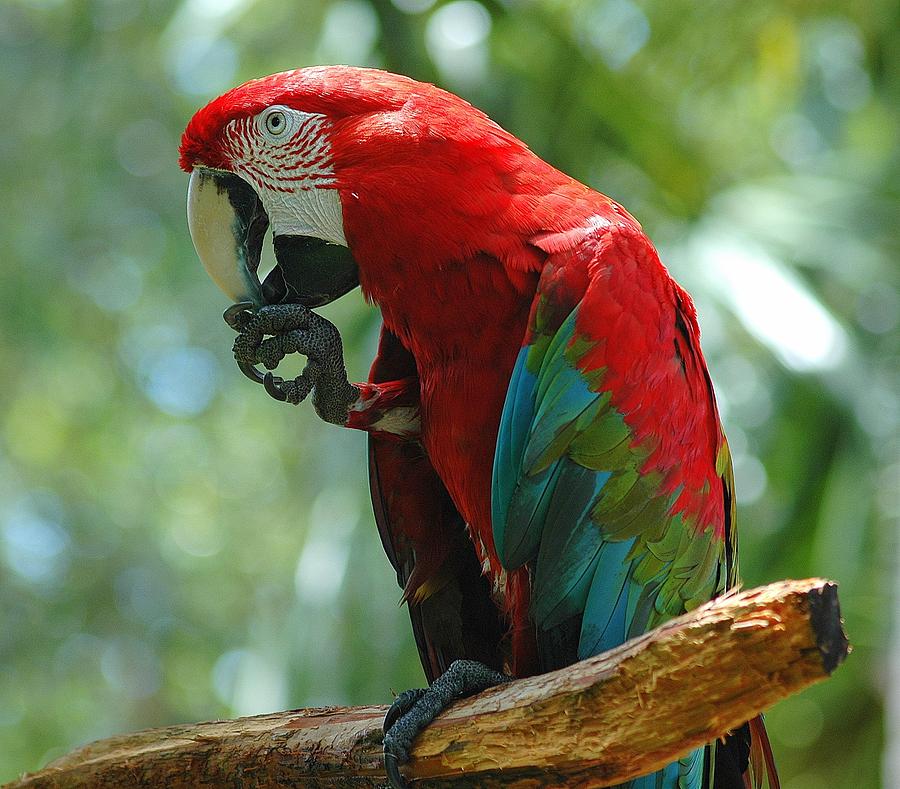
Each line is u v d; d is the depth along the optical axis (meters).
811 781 7.11
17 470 14.33
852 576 5.50
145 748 3.16
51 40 12.12
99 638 14.34
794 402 6.12
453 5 6.41
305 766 2.96
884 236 6.07
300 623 6.12
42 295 12.63
